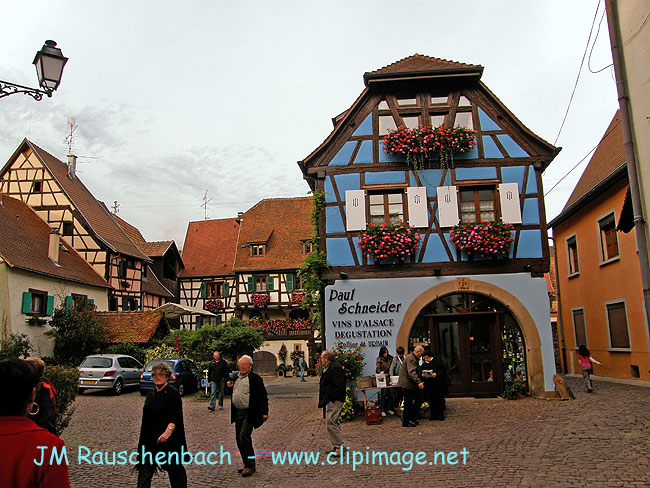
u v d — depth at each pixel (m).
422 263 14.11
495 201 14.45
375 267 14.19
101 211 32.88
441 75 14.54
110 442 10.03
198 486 6.98
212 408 15.20
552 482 6.31
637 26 7.45
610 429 8.97
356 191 14.53
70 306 24.16
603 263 18.58
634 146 7.54
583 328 20.91
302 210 39.81
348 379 13.10
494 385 13.91
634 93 7.54
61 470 2.72
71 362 22.52
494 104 14.73
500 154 14.52
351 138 14.82
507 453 7.85
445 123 14.77
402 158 14.61
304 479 7.17
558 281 23.73
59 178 30.33
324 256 14.32
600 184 17.75
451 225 14.21
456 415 11.48
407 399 10.64
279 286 36.59
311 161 14.87
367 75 14.65
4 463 2.61
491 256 13.99
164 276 38.12
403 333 13.88
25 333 21.94
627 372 17.19
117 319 24.77
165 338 24.31
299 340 35.03
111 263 29.50
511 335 14.05
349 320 14.01
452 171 14.45
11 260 21.50
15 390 2.73
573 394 13.83
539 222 14.17
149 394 5.96
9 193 29.77
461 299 14.18
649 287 7.26
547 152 14.47
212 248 41.88
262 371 34.94
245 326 23.36
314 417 12.96
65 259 26.97
